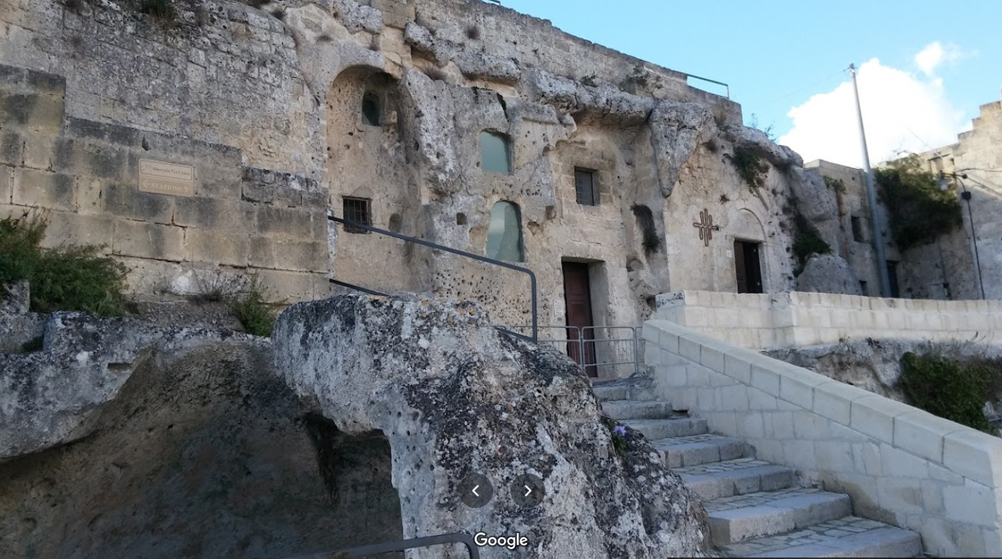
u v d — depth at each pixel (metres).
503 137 17.14
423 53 15.99
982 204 24.73
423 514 4.09
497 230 16.72
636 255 19.48
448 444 4.19
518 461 4.28
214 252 7.71
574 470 4.46
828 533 6.66
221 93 12.24
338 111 14.92
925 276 26.05
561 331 17.28
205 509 6.10
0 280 5.74
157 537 6.00
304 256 8.39
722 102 22.70
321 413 5.45
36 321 5.08
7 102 6.69
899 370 13.19
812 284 22.36
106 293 6.43
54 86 6.97
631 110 19.31
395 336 4.72
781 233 22.94
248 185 8.12
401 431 4.39
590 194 19.44
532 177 17.20
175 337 5.20
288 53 13.38
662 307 11.93
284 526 6.38
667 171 19.44
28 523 5.01
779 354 12.11
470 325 4.91
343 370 4.85
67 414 4.70
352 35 14.68
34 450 4.62
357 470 6.38
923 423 6.91
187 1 12.09
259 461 6.02
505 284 16.27
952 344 14.34
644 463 5.60
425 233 15.11
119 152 7.27
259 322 7.53
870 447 7.29
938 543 6.62
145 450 5.43
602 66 19.95
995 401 14.09
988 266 24.41
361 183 14.96
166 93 11.54
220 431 5.75
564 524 4.25
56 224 6.77
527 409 4.58
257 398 5.70
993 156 24.67
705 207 20.78
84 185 7.00
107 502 5.47
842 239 24.27
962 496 6.46
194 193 7.68
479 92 16.56
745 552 6.02
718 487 7.40
